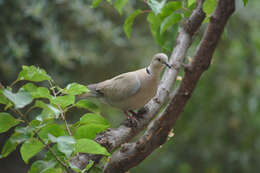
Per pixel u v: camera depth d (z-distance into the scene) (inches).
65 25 545.6
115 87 299.9
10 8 491.8
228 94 577.3
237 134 578.9
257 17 615.8
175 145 617.6
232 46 626.5
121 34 625.0
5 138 562.6
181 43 248.4
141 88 290.0
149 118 244.2
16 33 499.5
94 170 183.6
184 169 597.3
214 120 581.3
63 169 157.1
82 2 551.5
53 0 520.4
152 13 242.7
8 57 486.6
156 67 290.8
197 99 585.0
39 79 150.2
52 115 163.5
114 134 209.3
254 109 561.6
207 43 155.3
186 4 259.4
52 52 495.5
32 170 150.2
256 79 597.3
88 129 168.6
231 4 147.9
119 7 231.3
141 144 174.9
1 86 130.3
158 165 628.7
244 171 572.4
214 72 595.8
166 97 257.3
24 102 126.4
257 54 591.5
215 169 576.7
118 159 178.2
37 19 500.4
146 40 638.5
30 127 139.1
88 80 604.1
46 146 145.6
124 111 315.9
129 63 617.6
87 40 565.0
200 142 591.8
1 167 606.9
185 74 161.8
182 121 585.9
